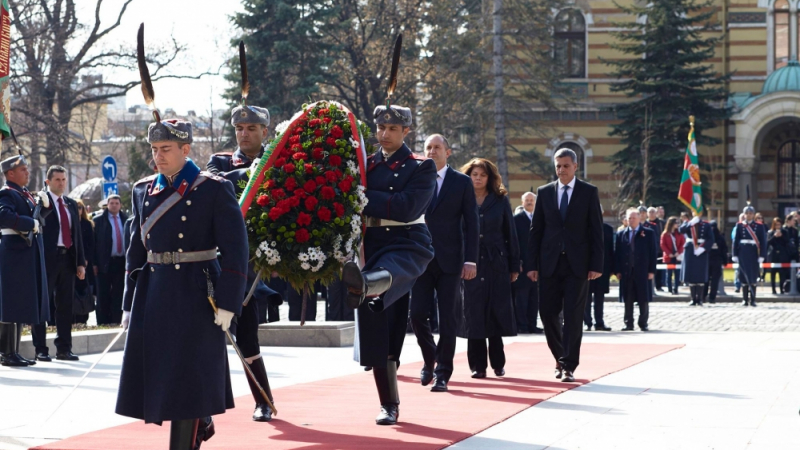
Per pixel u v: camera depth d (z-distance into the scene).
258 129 8.07
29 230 11.64
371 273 7.02
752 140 45.12
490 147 41.88
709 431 7.24
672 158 42.25
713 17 46.41
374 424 7.55
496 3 39.00
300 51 41.78
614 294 30.00
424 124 41.56
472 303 10.38
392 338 7.63
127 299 6.18
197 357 5.76
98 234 17.45
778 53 46.16
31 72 39.41
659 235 29.89
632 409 8.30
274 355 13.16
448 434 7.09
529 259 10.41
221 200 5.87
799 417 7.86
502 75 39.47
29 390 9.64
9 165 11.91
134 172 40.47
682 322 20.56
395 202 7.45
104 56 40.62
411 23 42.47
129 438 6.98
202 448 6.61
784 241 28.88
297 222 7.16
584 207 10.06
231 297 5.77
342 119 7.50
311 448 6.59
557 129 46.22
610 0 46.16
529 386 9.80
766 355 12.87
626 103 44.94
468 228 9.66
